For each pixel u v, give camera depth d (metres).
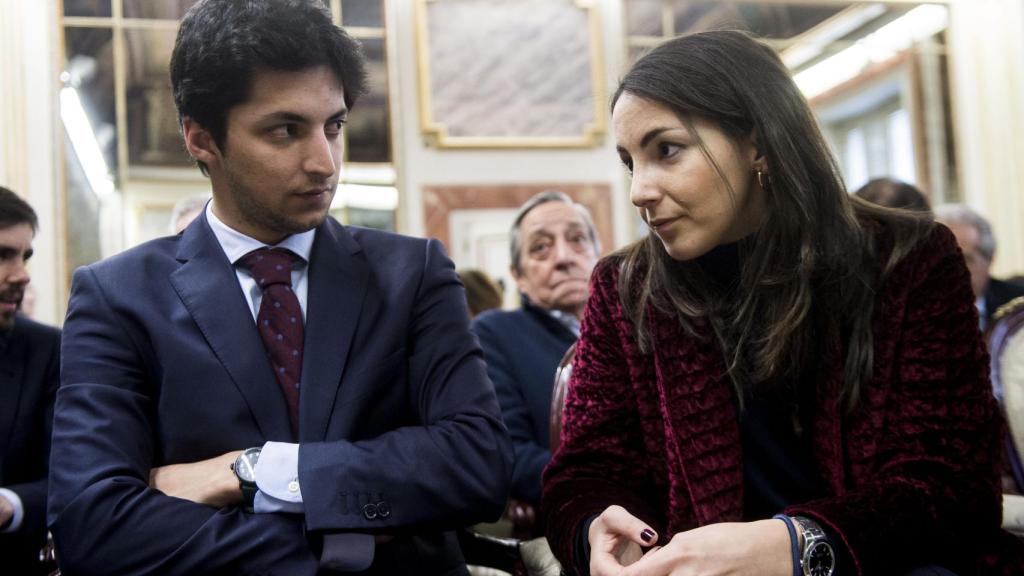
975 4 6.27
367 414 1.63
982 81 6.23
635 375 1.59
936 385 1.41
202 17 1.56
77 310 1.63
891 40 6.13
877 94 6.10
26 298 4.12
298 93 1.53
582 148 5.74
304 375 1.60
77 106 5.11
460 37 5.64
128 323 1.60
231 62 1.51
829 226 1.45
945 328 1.43
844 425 1.46
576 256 2.83
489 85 5.66
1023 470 1.91
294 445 1.51
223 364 1.58
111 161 5.11
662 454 1.57
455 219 5.55
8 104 5.00
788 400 1.51
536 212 2.88
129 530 1.43
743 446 1.53
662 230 1.45
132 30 5.19
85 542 1.44
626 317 1.60
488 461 1.58
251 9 1.54
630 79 1.45
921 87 6.14
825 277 1.46
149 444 1.56
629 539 1.38
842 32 6.07
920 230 1.47
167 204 5.15
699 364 1.52
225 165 1.58
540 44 5.74
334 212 5.41
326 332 1.63
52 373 2.41
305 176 1.56
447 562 1.66
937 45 6.21
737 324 1.50
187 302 1.62
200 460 1.55
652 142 1.43
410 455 1.53
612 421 1.62
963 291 1.45
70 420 1.53
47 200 5.00
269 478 1.48
